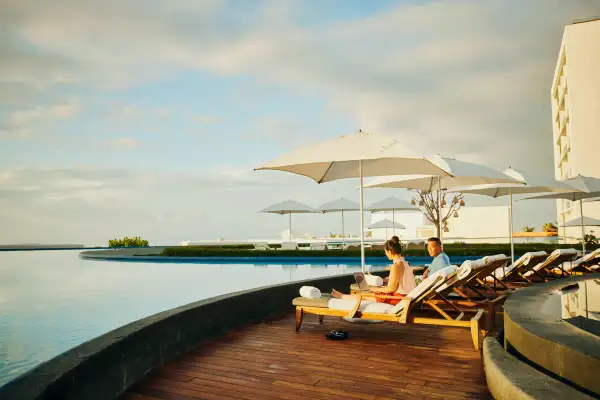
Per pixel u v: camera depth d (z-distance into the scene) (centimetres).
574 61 2700
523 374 283
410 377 404
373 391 369
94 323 846
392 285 552
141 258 2514
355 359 461
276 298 721
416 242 2228
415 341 534
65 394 289
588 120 2664
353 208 2433
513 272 911
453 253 2075
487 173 848
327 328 608
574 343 291
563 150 3116
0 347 662
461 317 514
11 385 271
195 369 429
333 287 869
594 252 962
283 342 532
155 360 431
